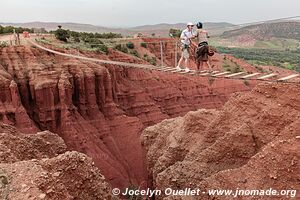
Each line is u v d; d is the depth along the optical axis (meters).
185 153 37.31
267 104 30.91
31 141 30.11
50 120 51.62
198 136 37.53
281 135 26.75
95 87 59.03
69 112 52.62
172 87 80.50
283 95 30.17
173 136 41.00
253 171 24.33
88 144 52.44
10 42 60.31
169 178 32.81
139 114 69.38
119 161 55.09
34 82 51.53
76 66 57.00
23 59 53.84
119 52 78.50
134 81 75.56
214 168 30.89
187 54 24.00
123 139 58.50
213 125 35.00
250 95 33.03
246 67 72.88
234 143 30.75
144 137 47.97
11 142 26.20
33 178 17.91
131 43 91.88
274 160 23.31
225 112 34.41
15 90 48.62
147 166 45.06
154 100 75.75
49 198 17.31
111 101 61.28
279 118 29.27
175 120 46.34
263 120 30.17
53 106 51.97
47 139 33.50
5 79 48.78
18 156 25.41
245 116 32.47
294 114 28.61
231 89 86.81
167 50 94.31
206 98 83.81
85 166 23.09
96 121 57.28
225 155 31.09
